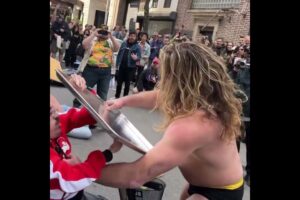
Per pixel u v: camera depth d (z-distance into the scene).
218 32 12.16
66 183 1.25
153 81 8.08
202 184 1.61
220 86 1.50
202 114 1.46
